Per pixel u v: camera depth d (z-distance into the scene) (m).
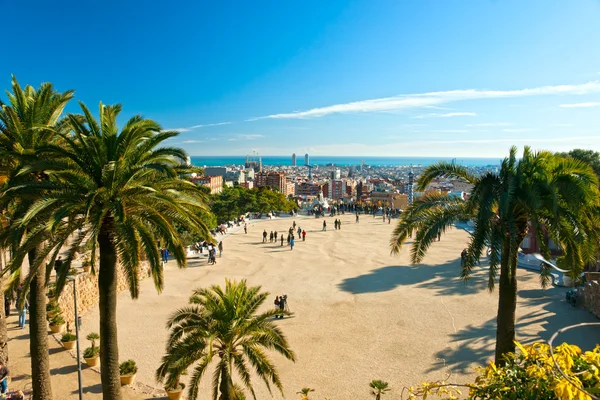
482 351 18.45
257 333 13.28
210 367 18.03
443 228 14.23
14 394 14.57
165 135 13.10
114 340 12.39
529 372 5.50
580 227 12.17
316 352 18.92
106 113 12.74
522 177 12.30
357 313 23.78
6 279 20.36
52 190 12.23
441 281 29.70
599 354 5.50
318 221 63.00
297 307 25.00
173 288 29.28
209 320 13.01
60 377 16.81
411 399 6.95
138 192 12.31
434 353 18.48
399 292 27.47
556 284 27.45
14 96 14.06
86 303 25.31
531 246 39.91
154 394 15.80
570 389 4.75
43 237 11.91
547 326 20.69
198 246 40.75
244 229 54.09
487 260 35.47
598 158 43.38
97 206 11.96
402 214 15.02
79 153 12.28
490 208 12.39
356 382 16.28
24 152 12.34
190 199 13.69
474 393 6.01
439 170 14.69
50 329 21.20
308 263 36.44
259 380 16.80
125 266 12.17
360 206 78.94
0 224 14.09
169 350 12.78
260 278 31.67
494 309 23.70
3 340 15.15
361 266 35.09
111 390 12.31
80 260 28.33
